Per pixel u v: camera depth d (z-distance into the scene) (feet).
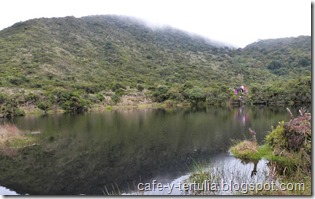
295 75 327.06
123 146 55.88
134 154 48.75
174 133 69.92
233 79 311.88
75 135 70.54
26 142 60.44
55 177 37.27
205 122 90.38
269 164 36.22
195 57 442.50
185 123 89.76
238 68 375.66
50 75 245.45
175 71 333.42
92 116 127.13
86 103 168.76
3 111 128.26
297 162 32.83
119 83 236.84
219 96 201.98
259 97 195.72
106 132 74.79
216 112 135.23
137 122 96.78
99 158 46.83
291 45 483.51
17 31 373.61
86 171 39.60
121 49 407.23
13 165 43.57
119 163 43.29
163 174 36.58
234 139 57.88
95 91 216.74
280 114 113.70
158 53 437.99
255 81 304.91
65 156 48.65
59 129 81.82
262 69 383.86
